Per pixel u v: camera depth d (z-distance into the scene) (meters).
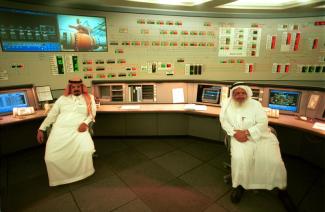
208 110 2.95
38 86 3.08
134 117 3.41
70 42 3.36
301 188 2.22
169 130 3.48
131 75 3.84
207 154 2.99
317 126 2.24
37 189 2.23
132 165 2.71
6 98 2.71
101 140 3.48
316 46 3.89
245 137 2.07
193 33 3.86
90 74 3.61
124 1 2.92
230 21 3.87
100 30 3.51
